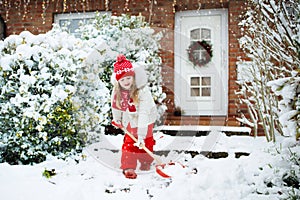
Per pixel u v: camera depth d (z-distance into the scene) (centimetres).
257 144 414
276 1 454
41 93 396
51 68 406
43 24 692
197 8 642
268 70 425
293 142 314
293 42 329
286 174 288
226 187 284
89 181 310
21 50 393
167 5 636
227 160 353
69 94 399
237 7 592
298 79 254
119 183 307
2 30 700
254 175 307
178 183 294
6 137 385
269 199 252
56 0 689
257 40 432
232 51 591
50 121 389
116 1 661
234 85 585
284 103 274
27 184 290
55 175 328
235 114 580
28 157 388
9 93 390
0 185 286
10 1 705
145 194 279
